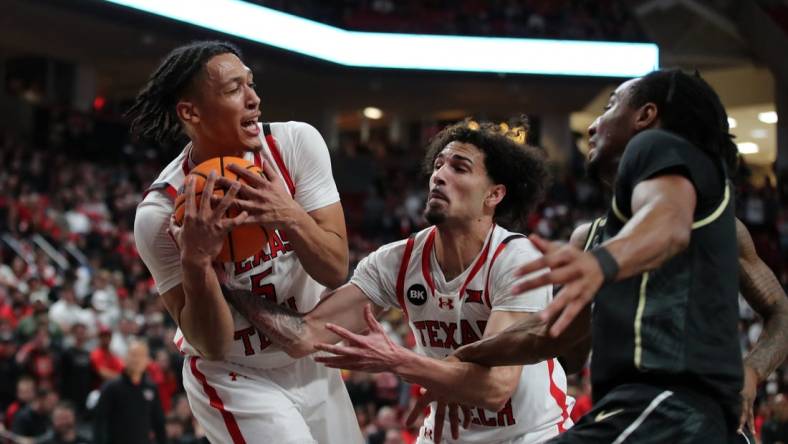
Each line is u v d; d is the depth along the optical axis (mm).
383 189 21969
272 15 19500
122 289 11617
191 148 3104
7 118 18359
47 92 20062
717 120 2391
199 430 8125
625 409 2238
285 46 19781
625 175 2260
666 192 2125
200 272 2793
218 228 2734
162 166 19234
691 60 20609
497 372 2943
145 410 7227
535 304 3215
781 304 2949
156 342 9727
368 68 21281
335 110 24219
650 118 2418
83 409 8570
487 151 3312
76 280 11445
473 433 3533
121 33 18359
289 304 3266
